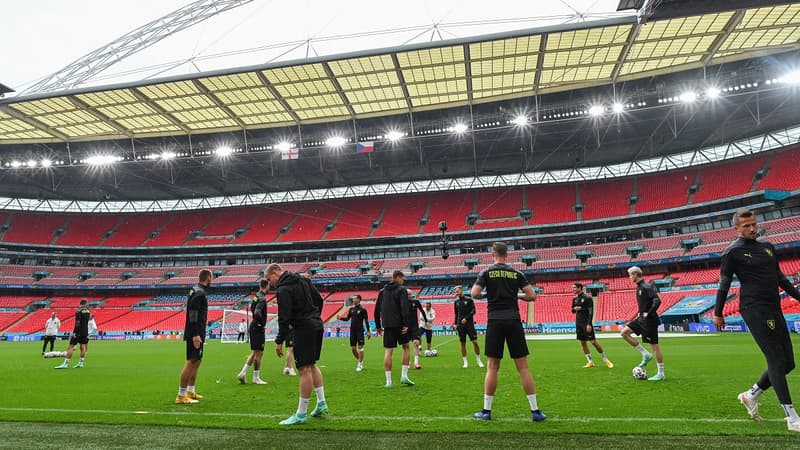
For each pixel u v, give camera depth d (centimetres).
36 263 5412
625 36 2773
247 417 567
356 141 3897
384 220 5400
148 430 499
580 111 3716
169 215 5947
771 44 2934
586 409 576
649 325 841
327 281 4988
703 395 664
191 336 702
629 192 4838
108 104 3447
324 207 5738
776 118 4066
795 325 2656
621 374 933
